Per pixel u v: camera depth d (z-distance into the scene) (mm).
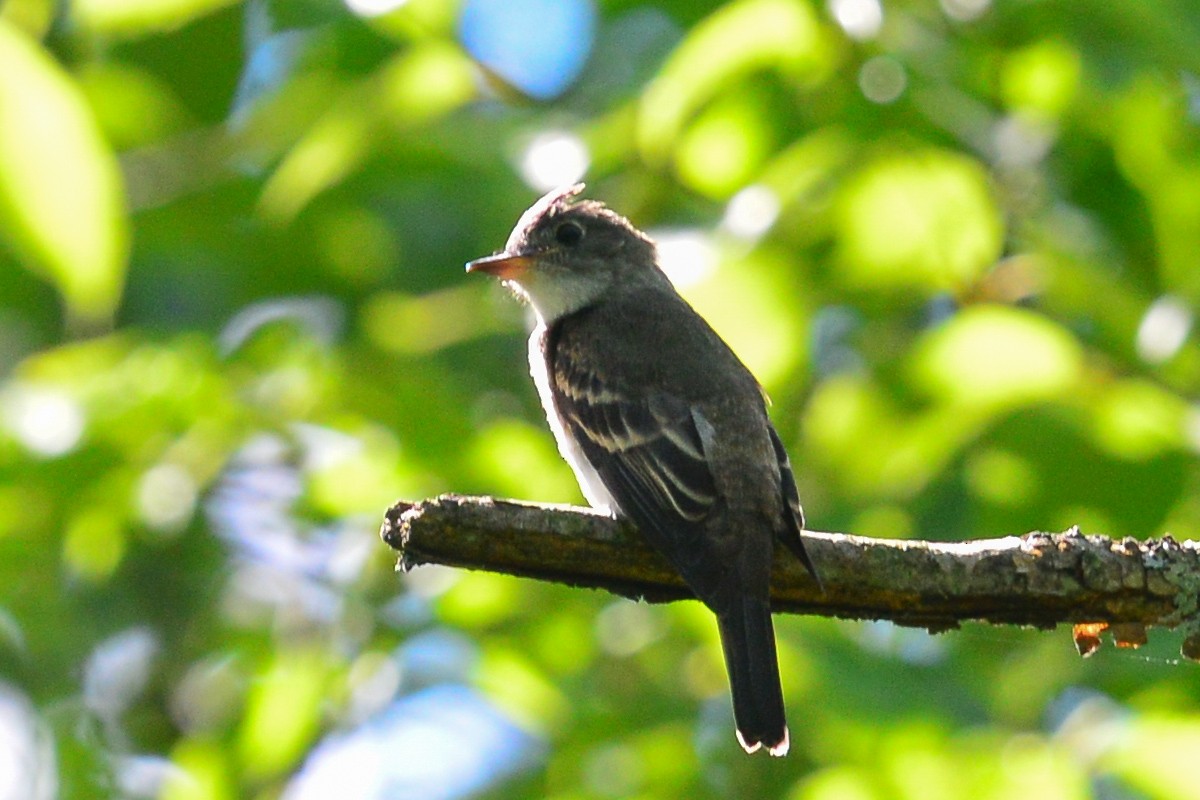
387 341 13508
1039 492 10156
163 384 12008
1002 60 10984
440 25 11531
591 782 11672
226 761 11531
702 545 8250
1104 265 11180
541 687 11797
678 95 9781
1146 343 10602
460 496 7730
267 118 13250
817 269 10930
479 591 11969
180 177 14570
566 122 13422
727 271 10461
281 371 12398
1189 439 9945
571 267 10750
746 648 7930
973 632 11484
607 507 9531
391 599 12008
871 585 7684
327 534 12359
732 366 9625
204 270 15047
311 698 11422
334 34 13078
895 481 10750
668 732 11836
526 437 11781
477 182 14266
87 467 11812
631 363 9539
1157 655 10578
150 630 13703
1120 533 10156
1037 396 9930
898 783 10086
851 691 10125
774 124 10773
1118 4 9930
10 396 12164
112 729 13617
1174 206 10977
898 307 11547
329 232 15156
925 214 10781
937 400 10211
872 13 10234
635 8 12898
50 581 12906
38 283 14992
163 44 14133
